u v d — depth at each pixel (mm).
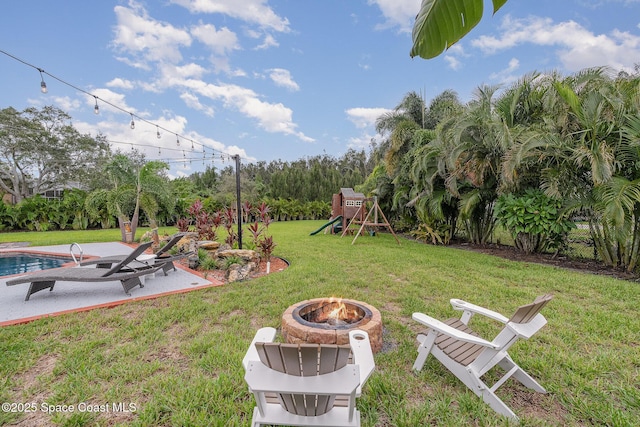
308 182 27734
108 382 2486
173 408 2166
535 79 7488
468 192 8938
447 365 2482
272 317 3818
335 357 1534
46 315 3799
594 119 5965
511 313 3998
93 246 9867
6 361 2746
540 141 6301
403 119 14398
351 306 3422
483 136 7918
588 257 7734
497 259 7484
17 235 12812
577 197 6465
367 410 2150
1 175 25469
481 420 2049
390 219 15031
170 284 5312
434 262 6980
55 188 27844
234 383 2408
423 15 1466
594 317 3809
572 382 2479
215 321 3701
